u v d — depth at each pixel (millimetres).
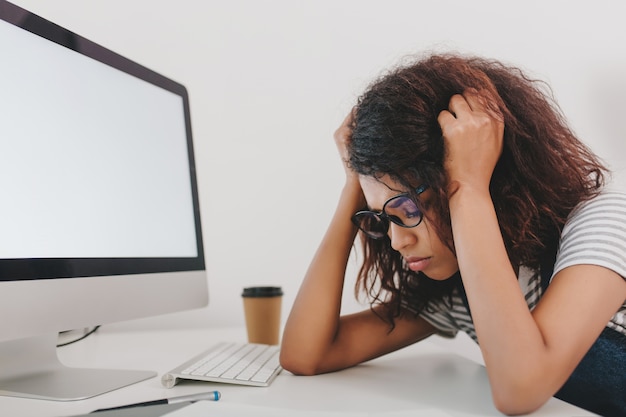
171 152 1004
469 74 758
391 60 1421
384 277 957
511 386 580
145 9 1391
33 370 761
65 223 734
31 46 712
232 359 827
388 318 935
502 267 639
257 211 1428
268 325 1098
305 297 854
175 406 583
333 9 1433
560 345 602
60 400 627
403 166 690
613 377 771
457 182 690
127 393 665
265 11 1437
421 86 730
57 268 708
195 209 1059
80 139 779
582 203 758
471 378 780
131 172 882
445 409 595
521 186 752
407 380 765
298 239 1429
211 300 1405
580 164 816
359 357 875
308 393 667
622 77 1370
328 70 1435
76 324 731
